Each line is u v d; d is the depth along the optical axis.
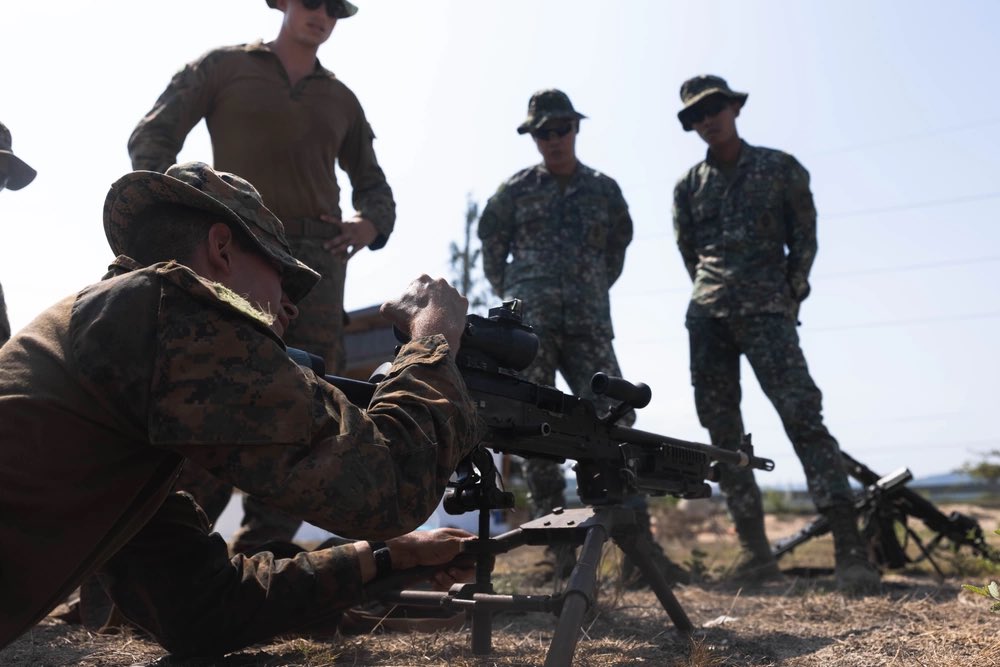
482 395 2.79
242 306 1.93
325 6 4.62
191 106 4.46
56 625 3.71
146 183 2.11
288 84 4.68
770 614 4.37
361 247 4.85
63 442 1.89
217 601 2.87
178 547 2.83
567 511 3.26
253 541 4.11
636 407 3.30
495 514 9.20
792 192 6.12
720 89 6.12
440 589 3.29
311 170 4.66
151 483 2.12
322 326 4.61
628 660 3.14
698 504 13.39
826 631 3.82
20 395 1.88
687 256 6.71
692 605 4.70
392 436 2.10
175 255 2.13
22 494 1.87
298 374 1.97
